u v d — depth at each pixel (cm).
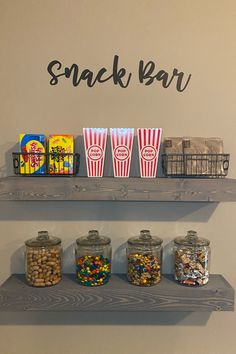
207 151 126
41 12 136
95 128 126
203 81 139
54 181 120
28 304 125
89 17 137
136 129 139
